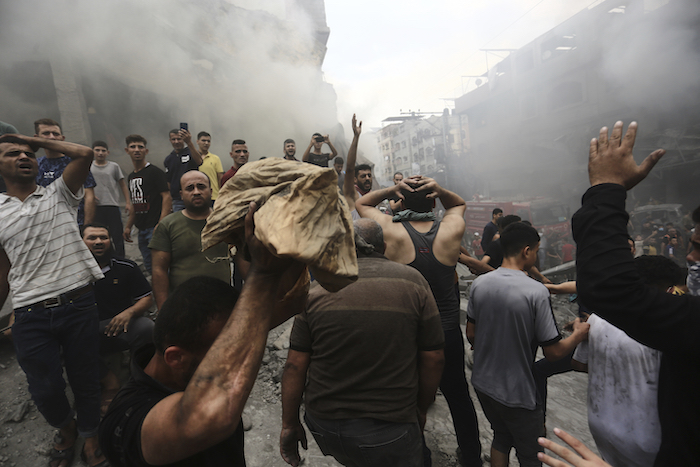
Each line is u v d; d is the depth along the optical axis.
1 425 2.43
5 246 2.00
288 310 0.98
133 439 0.72
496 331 1.99
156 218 4.05
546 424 3.04
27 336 2.02
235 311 0.66
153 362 0.93
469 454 2.24
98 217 4.05
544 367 2.28
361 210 2.31
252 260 0.69
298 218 0.60
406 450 1.50
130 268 2.82
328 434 1.52
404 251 2.09
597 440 1.61
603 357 1.54
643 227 11.78
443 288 2.13
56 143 2.06
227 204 0.72
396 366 1.48
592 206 0.92
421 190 2.13
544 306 1.89
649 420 1.39
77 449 2.35
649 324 0.82
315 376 1.56
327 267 0.63
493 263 3.88
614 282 0.84
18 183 2.04
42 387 2.07
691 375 0.86
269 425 2.63
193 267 2.56
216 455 0.91
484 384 2.06
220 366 0.62
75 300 2.15
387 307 1.47
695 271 2.28
